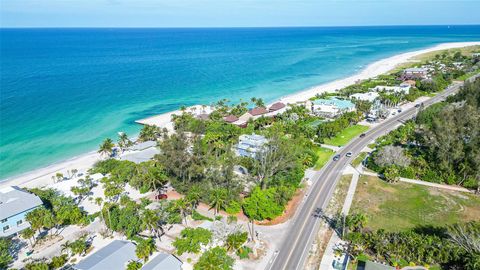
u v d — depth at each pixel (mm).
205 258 71875
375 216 93875
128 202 96312
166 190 111625
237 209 95375
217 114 171375
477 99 166250
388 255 77125
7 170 128750
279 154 109188
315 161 126688
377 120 174000
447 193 105625
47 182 118188
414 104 198750
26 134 164125
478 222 89250
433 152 118125
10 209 87250
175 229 89562
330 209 98062
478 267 65625
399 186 110438
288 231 88500
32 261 77188
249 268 75000
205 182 103625
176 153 105938
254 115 176000
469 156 109000
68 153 144750
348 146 143625
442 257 72812
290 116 171875
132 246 78000
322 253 79688
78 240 81875
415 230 87375
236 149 133625
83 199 106938
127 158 129000
